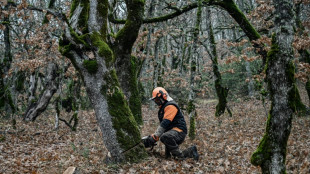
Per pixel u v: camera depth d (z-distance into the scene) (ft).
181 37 67.77
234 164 15.85
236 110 42.96
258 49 27.96
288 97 9.93
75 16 17.42
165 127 16.30
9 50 41.98
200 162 16.49
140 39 39.68
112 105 16.11
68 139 27.78
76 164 16.51
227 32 85.76
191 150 16.88
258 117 33.40
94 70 15.99
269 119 10.35
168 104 16.62
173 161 16.21
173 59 73.46
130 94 26.55
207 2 29.84
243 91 64.59
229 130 27.61
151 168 14.99
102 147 21.85
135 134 16.42
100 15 17.11
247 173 14.07
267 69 10.48
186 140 23.41
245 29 30.09
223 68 65.57
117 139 15.84
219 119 33.45
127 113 16.57
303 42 21.65
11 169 16.66
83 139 27.04
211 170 14.92
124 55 24.70
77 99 33.81
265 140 10.39
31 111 39.81
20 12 23.66
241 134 24.52
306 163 13.74
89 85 16.17
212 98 70.64
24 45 33.24
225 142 21.86
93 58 16.19
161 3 45.09
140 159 16.14
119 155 15.88
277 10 10.34
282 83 9.98
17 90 43.88
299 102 31.83
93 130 32.91
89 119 41.81
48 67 38.27
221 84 36.65
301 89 53.52
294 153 16.58
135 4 22.66
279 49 10.12
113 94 16.26
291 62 10.03
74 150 21.03
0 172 16.08
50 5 34.99
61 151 21.70
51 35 30.32
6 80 42.65
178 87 65.98
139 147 16.37
